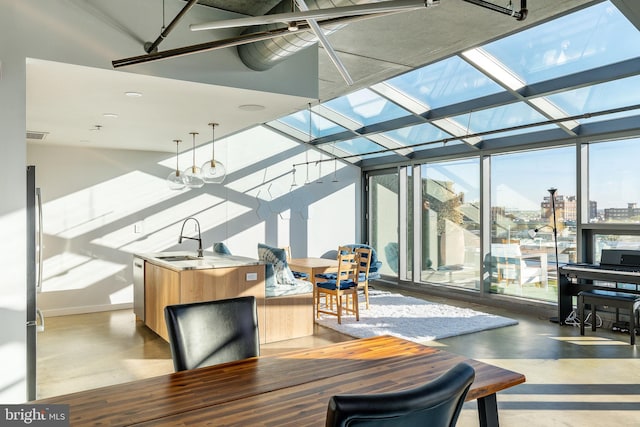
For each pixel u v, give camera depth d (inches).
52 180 266.5
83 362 178.9
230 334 90.3
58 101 165.5
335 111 295.1
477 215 298.0
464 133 279.3
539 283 263.6
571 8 145.6
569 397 141.1
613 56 178.2
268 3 141.4
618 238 228.2
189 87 147.5
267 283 207.3
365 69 194.5
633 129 217.5
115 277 283.1
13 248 118.0
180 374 76.4
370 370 78.0
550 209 258.1
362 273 283.9
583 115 206.2
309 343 204.4
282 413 61.0
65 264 268.8
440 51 173.9
